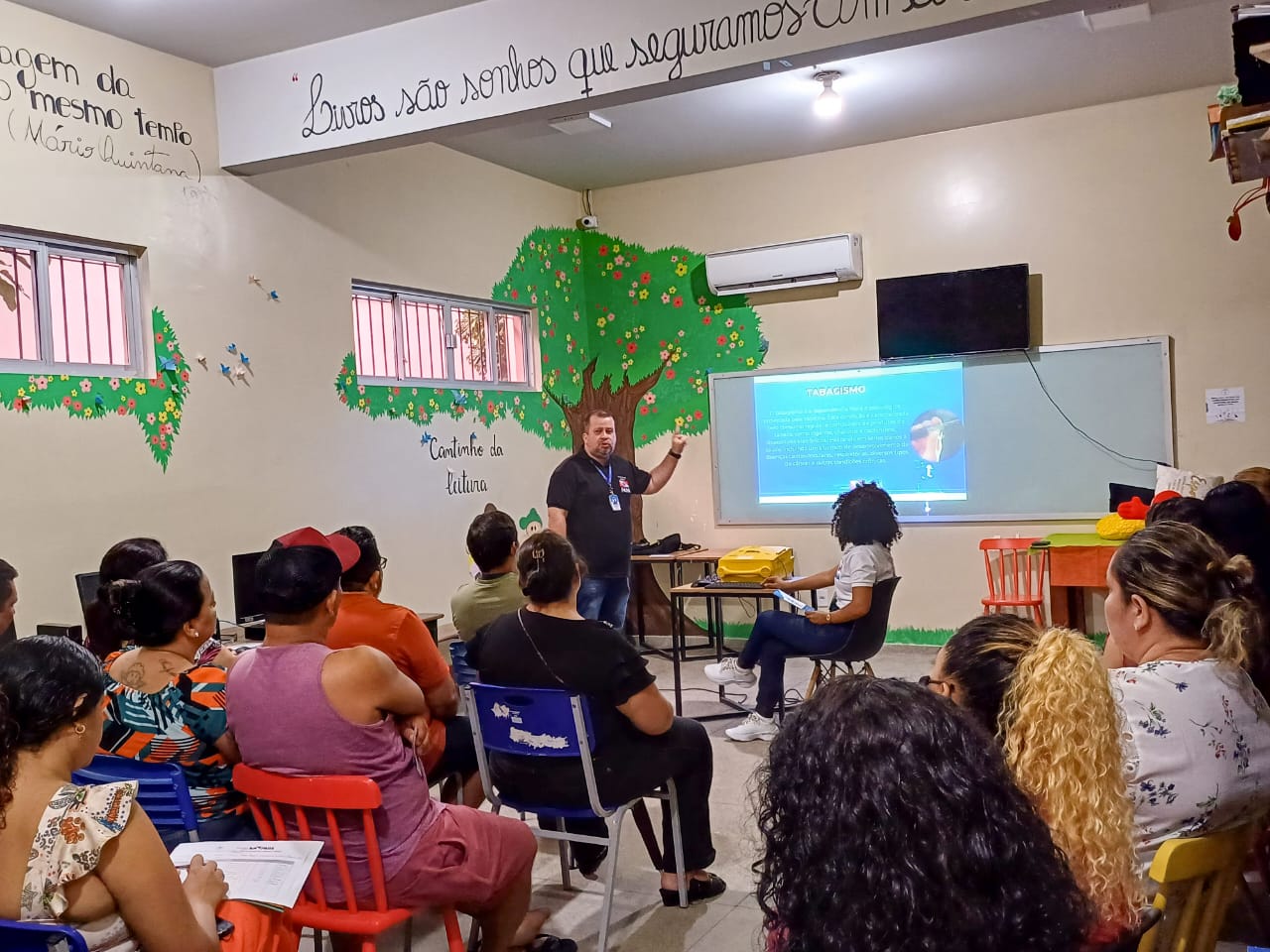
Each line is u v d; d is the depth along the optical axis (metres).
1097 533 5.61
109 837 1.51
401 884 2.10
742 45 3.40
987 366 6.20
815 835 0.86
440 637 5.34
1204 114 5.60
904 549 6.48
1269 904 2.66
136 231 4.20
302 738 2.05
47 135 3.86
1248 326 5.61
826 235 6.53
